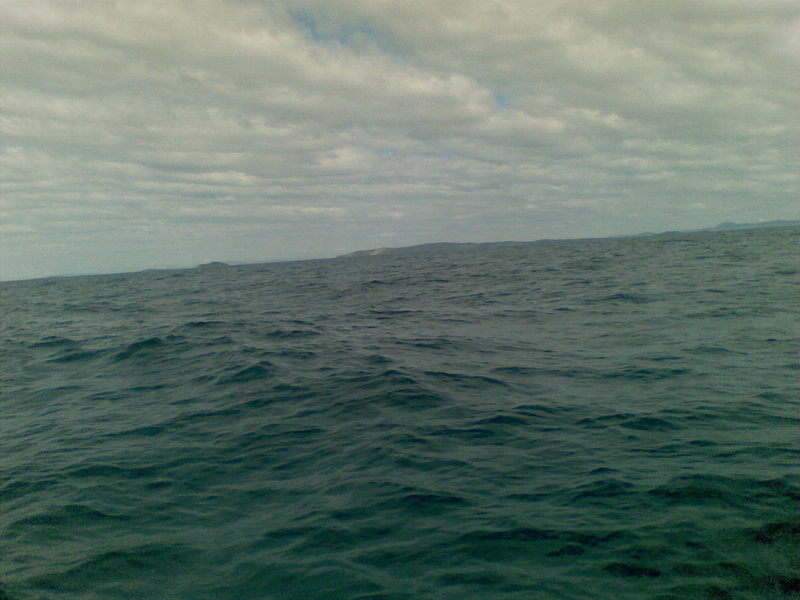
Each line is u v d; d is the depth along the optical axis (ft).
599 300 60.49
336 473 18.62
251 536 14.84
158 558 14.08
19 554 14.71
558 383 28.53
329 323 56.18
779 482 15.46
